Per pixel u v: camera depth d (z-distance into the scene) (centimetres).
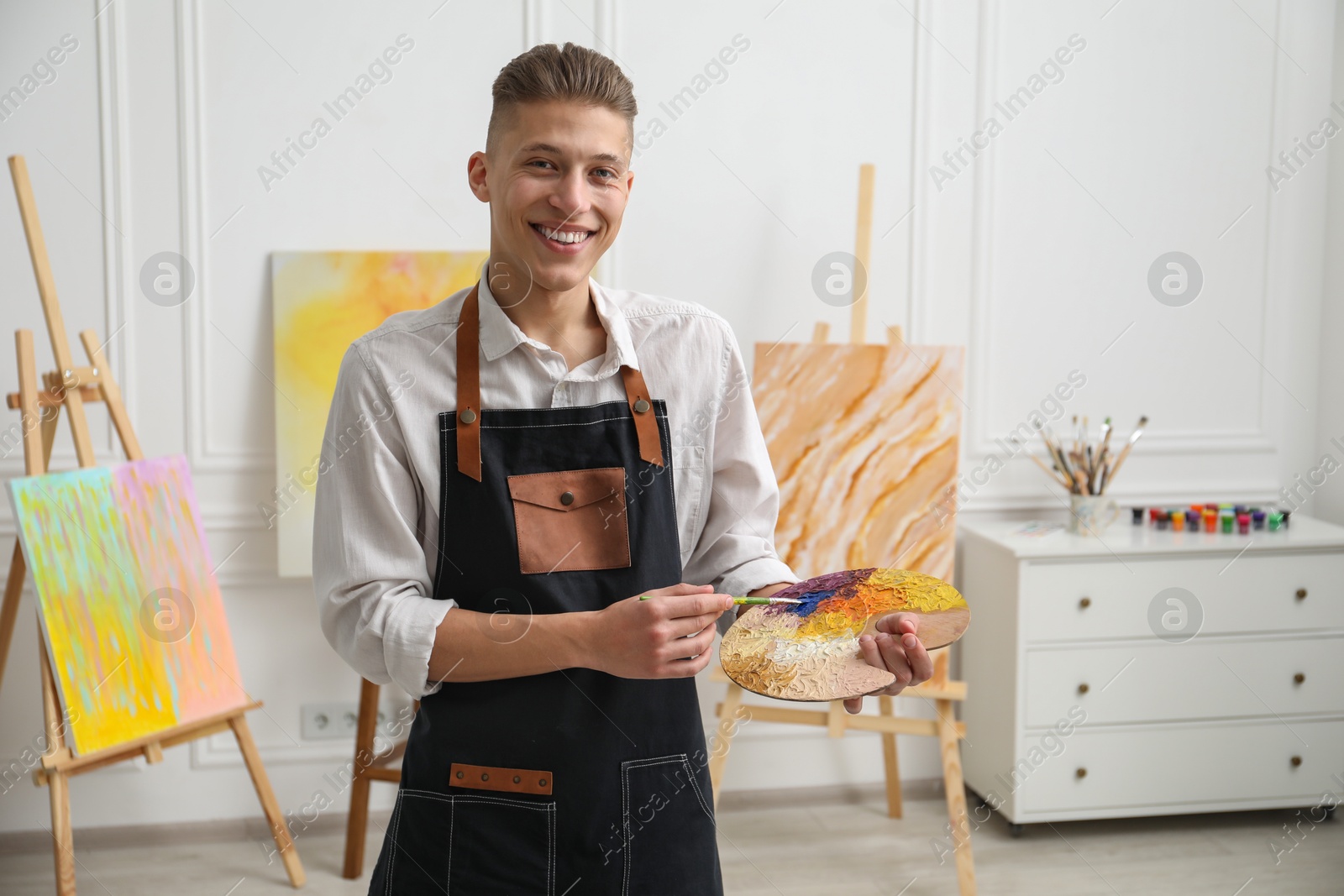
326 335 256
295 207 255
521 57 111
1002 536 271
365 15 253
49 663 218
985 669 276
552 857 111
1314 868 254
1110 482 296
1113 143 285
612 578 116
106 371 233
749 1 266
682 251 269
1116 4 281
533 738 111
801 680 110
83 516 224
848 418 257
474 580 115
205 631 237
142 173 249
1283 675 267
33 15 241
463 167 260
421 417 115
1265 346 298
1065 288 288
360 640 110
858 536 257
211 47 248
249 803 268
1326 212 297
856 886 245
